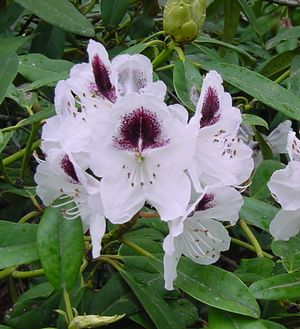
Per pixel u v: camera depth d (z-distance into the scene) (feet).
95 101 1.00
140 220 1.20
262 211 1.18
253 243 1.22
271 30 1.83
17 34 1.64
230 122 0.98
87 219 1.01
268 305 1.09
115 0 1.51
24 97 1.26
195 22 1.19
